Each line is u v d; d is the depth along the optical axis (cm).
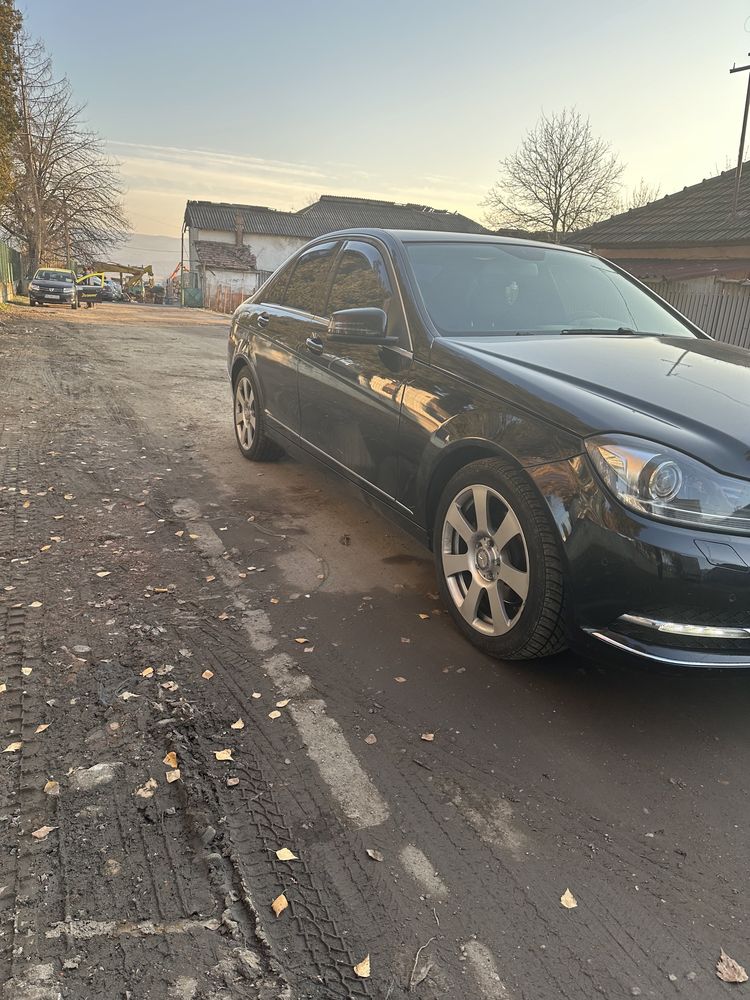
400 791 217
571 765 231
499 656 281
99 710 248
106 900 176
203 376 1059
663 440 227
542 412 254
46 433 633
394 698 262
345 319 342
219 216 6038
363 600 339
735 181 1666
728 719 259
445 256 377
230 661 282
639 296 424
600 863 194
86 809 205
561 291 391
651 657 225
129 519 432
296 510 461
